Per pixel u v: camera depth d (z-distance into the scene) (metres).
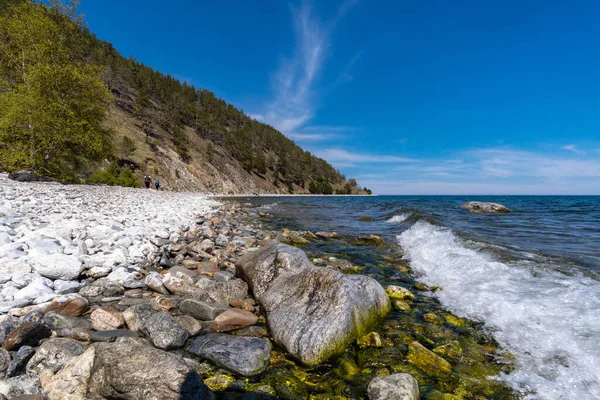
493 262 8.12
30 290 4.99
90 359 3.33
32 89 22.55
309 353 4.27
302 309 5.09
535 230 14.90
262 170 126.94
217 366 4.01
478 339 4.77
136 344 3.51
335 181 174.00
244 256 7.57
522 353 4.27
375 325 5.30
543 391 3.55
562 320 4.83
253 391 3.60
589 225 17.08
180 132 86.31
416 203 43.47
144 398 3.00
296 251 6.89
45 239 7.16
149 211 16.03
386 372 4.00
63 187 20.22
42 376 3.32
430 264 8.98
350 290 5.20
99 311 4.67
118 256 7.39
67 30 25.41
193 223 14.75
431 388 3.68
